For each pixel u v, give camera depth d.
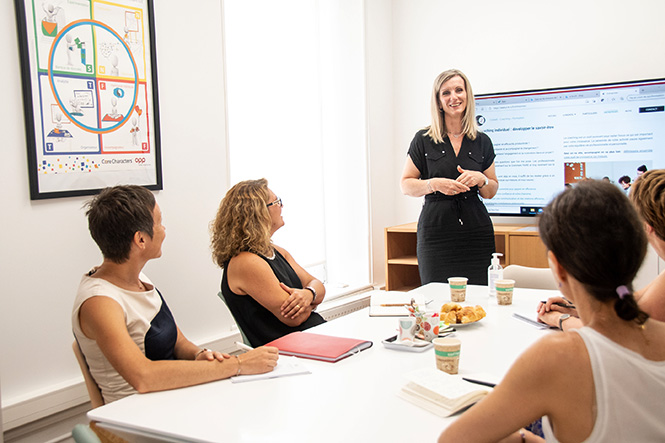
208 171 3.20
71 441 2.60
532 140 4.10
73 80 2.55
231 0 3.67
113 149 2.72
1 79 2.34
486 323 2.10
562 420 0.95
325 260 4.49
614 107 3.85
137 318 1.74
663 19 3.84
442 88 3.27
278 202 2.48
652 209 1.53
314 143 4.33
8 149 2.37
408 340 1.85
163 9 2.93
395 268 4.43
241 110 3.75
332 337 1.95
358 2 4.46
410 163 3.47
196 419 1.36
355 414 1.36
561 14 4.16
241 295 2.30
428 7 4.66
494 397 1.00
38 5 2.42
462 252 3.31
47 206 2.50
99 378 1.72
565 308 2.00
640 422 0.92
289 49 4.10
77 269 2.62
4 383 2.37
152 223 1.78
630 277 0.95
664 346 0.98
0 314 2.35
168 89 2.98
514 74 4.37
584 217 0.95
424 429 1.27
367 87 4.53
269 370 1.66
